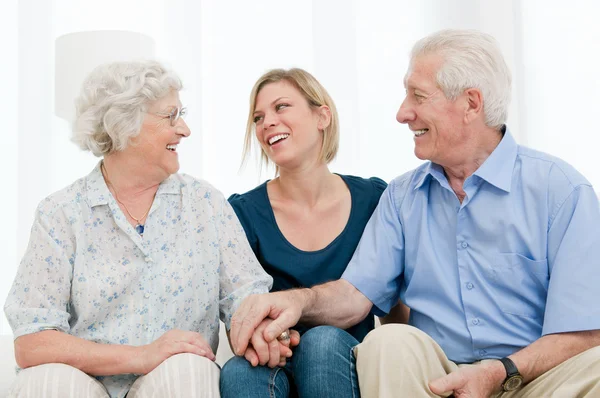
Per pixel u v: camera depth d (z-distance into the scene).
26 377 1.52
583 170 3.55
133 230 1.74
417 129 1.80
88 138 1.74
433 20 3.59
